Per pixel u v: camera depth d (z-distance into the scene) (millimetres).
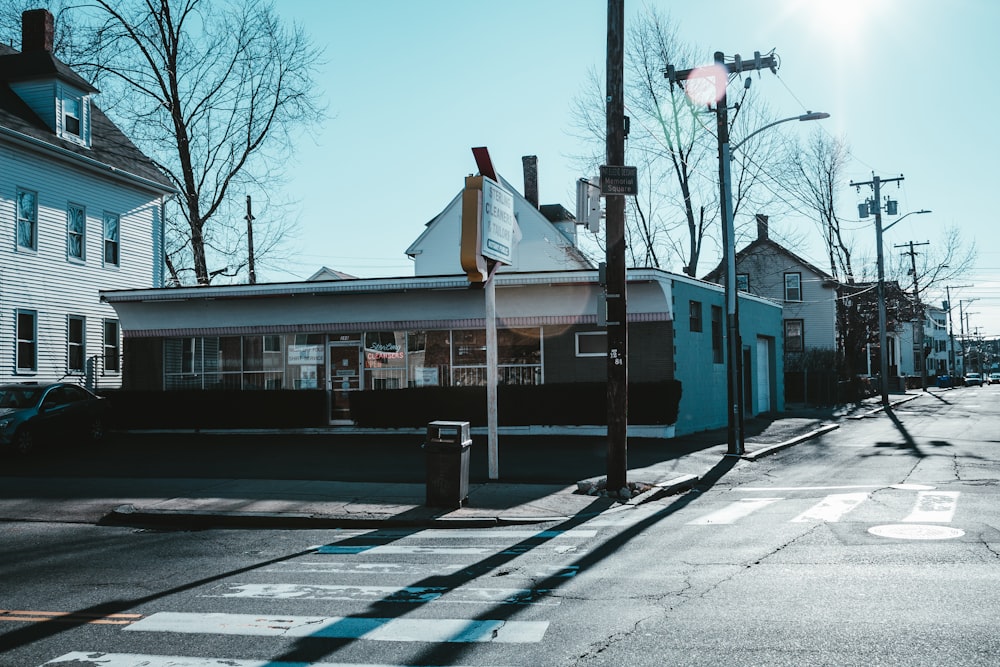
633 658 5410
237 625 6418
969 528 9570
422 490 13672
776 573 7617
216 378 24766
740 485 14789
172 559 9094
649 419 21641
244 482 14578
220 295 23891
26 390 20094
